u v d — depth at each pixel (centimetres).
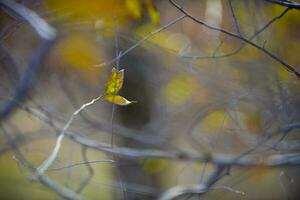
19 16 514
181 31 570
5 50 568
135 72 658
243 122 587
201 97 620
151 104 691
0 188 880
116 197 652
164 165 668
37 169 495
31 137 598
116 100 409
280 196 743
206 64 591
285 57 570
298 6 379
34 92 607
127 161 697
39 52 527
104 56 602
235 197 641
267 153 591
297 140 610
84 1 537
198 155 615
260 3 550
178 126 647
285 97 533
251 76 572
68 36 571
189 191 573
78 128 637
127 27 550
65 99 630
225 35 543
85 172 673
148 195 682
